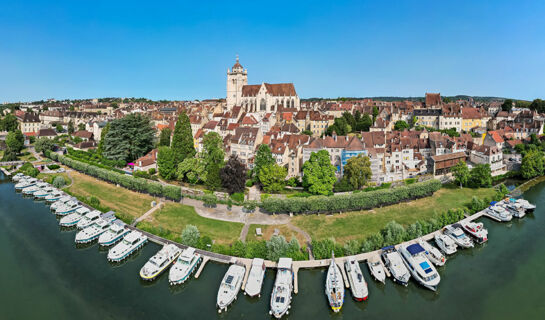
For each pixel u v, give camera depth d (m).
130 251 80.81
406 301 66.19
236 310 63.62
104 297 67.44
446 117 191.00
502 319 60.81
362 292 65.00
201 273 73.81
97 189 129.38
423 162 141.50
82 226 95.06
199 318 61.72
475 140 160.75
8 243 89.12
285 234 88.25
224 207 105.88
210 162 124.81
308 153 130.88
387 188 112.88
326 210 100.00
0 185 142.62
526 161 135.25
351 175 113.44
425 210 103.19
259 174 116.81
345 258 76.00
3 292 68.56
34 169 152.38
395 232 81.44
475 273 74.75
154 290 69.81
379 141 137.50
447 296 67.50
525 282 71.00
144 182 116.25
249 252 76.75
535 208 108.44
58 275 74.69
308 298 66.06
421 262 72.31
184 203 109.56
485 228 94.94
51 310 63.59
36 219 105.19
